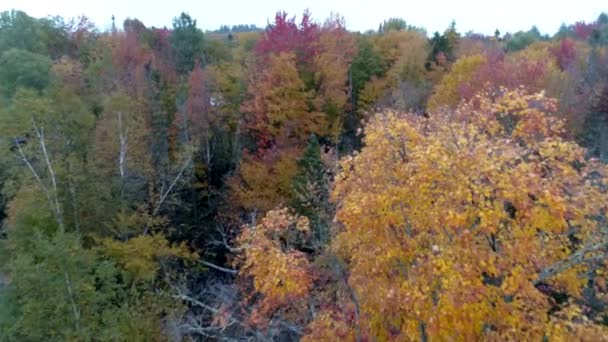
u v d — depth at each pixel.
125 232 21.72
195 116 31.05
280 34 34.56
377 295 9.76
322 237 18.30
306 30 34.56
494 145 8.98
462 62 31.16
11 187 21.09
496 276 8.34
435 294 8.66
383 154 10.39
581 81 33.25
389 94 35.16
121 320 17.33
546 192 7.70
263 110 30.66
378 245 9.75
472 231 8.37
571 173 9.02
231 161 31.38
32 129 21.08
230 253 24.77
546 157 10.12
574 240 11.21
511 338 7.72
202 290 22.88
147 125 28.27
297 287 10.84
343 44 39.69
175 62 44.69
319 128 30.58
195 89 33.50
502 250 8.45
